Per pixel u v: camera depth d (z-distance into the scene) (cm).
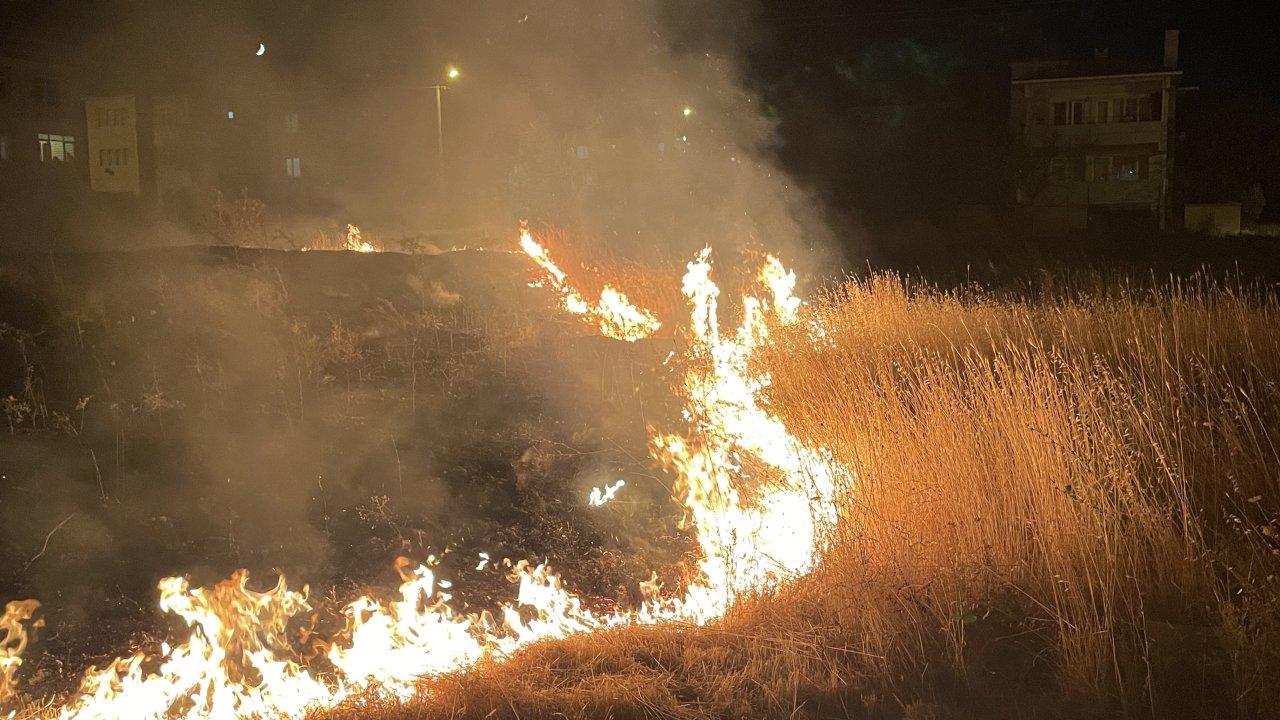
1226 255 2520
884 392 594
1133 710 324
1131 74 4128
